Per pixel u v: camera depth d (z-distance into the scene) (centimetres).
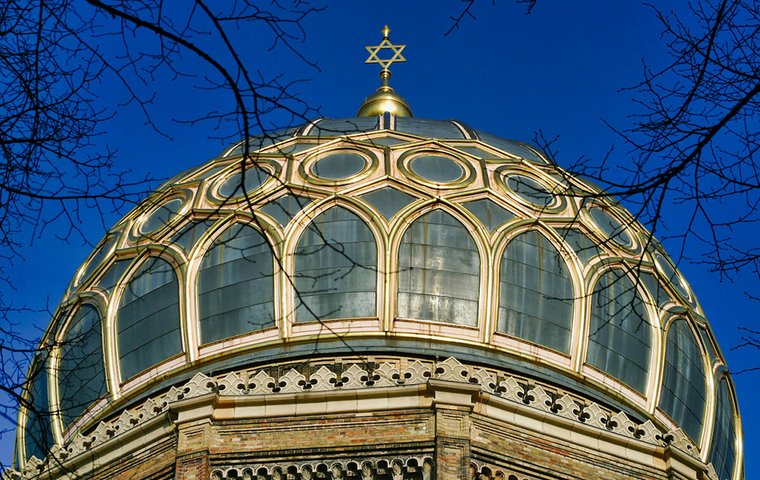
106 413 3067
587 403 3033
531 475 2809
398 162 3259
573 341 3075
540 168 3344
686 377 3231
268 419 2842
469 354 2998
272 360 2989
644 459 2941
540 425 2875
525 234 3156
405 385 2845
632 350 3134
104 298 3203
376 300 3025
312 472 2770
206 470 2756
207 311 3083
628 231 3272
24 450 3167
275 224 3127
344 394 2844
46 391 3138
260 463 2789
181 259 3150
